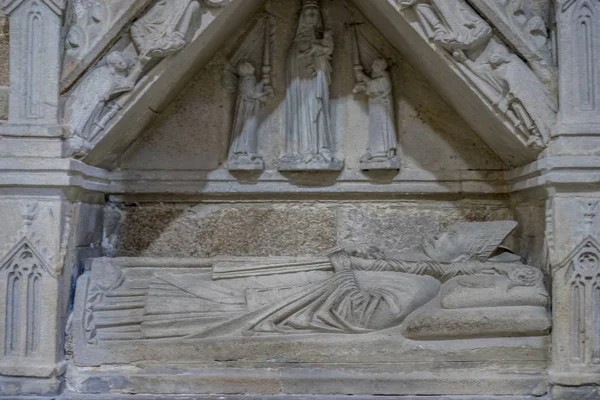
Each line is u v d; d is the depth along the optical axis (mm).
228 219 2779
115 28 2154
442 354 2141
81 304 2205
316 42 2680
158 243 2764
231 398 2123
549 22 2209
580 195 2088
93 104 2166
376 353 2148
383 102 2707
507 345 2143
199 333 2180
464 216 2779
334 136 2783
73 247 2285
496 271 2314
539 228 2381
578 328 2088
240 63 2711
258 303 2219
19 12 2109
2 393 2098
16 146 2088
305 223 2783
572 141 2080
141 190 2715
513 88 2148
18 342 2121
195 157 2744
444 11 2141
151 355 2180
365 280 2314
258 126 2771
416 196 2779
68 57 2146
